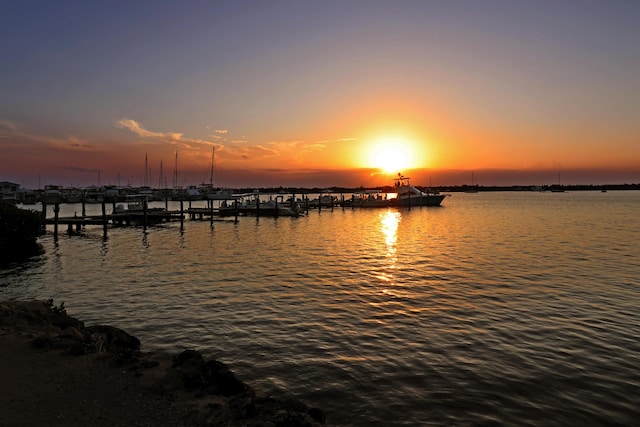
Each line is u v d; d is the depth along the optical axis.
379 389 9.41
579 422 8.04
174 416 6.85
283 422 6.45
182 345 12.08
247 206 73.94
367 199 96.31
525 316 14.69
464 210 90.19
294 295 17.83
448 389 9.39
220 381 8.05
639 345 11.94
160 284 20.05
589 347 11.80
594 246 32.72
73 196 122.81
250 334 13.01
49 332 10.89
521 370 10.35
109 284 20.11
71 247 34.06
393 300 16.94
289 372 10.30
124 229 49.81
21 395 7.47
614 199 167.88
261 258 28.08
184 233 45.56
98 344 10.08
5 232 28.48
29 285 19.98
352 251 31.28
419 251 31.02
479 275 21.80
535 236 40.09
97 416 6.81
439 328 13.52
